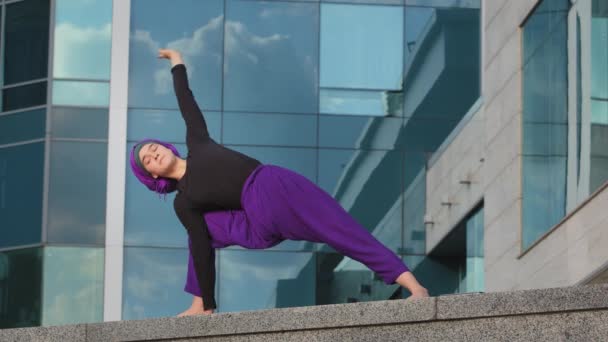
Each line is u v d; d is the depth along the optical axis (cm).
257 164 966
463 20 2977
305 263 2883
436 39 2975
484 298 857
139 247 2891
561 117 2139
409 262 2886
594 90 1978
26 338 971
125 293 2869
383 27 2984
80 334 959
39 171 2909
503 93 2497
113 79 2947
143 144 995
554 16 2178
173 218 2903
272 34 2978
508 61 2469
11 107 2958
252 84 2955
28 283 2872
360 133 2941
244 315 916
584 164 2025
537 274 2275
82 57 2959
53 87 2942
